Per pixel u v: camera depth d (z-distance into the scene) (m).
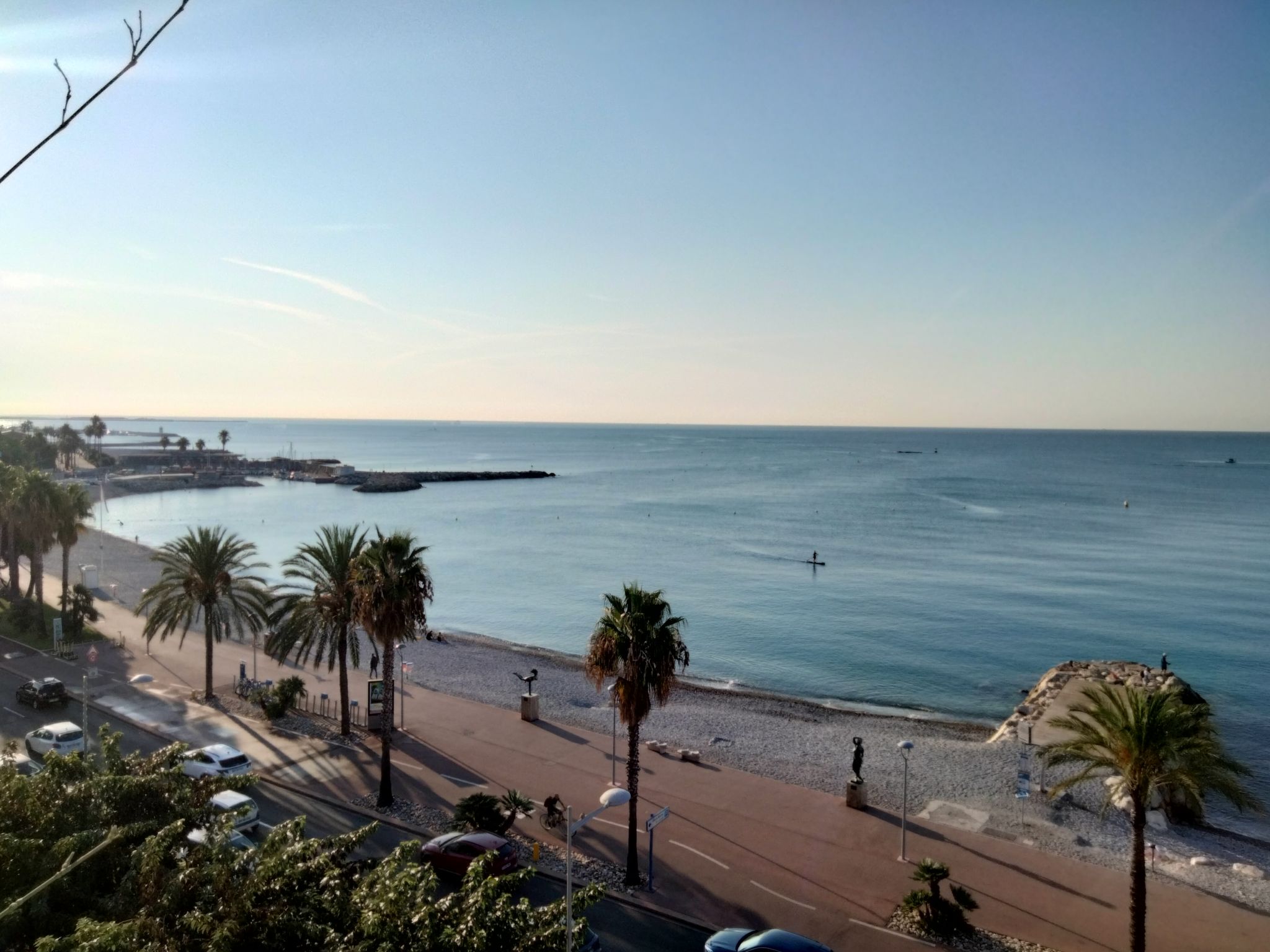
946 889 26.11
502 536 133.00
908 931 23.75
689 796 33.44
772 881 26.55
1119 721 22.55
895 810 32.75
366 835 17.58
